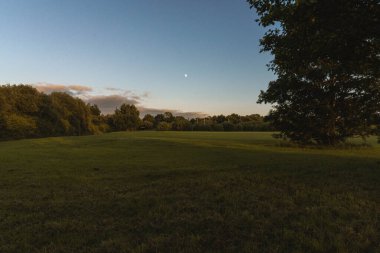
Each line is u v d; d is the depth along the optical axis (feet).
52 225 21.20
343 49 35.40
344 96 99.30
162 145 110.01
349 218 21.25
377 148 100.22
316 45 34.22
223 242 17.84
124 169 49.39
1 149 98.22
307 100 103.14
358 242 16.97
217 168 48.14
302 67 43.62
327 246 16.62
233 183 34.45
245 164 53.06
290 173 41.16
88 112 328.49
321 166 48.34
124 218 22.68
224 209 24.18
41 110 260.62
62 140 146.30
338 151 85.61
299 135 107.65
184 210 24.35
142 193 30.48
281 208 24.02
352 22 30.83
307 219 20.99
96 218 22.80
